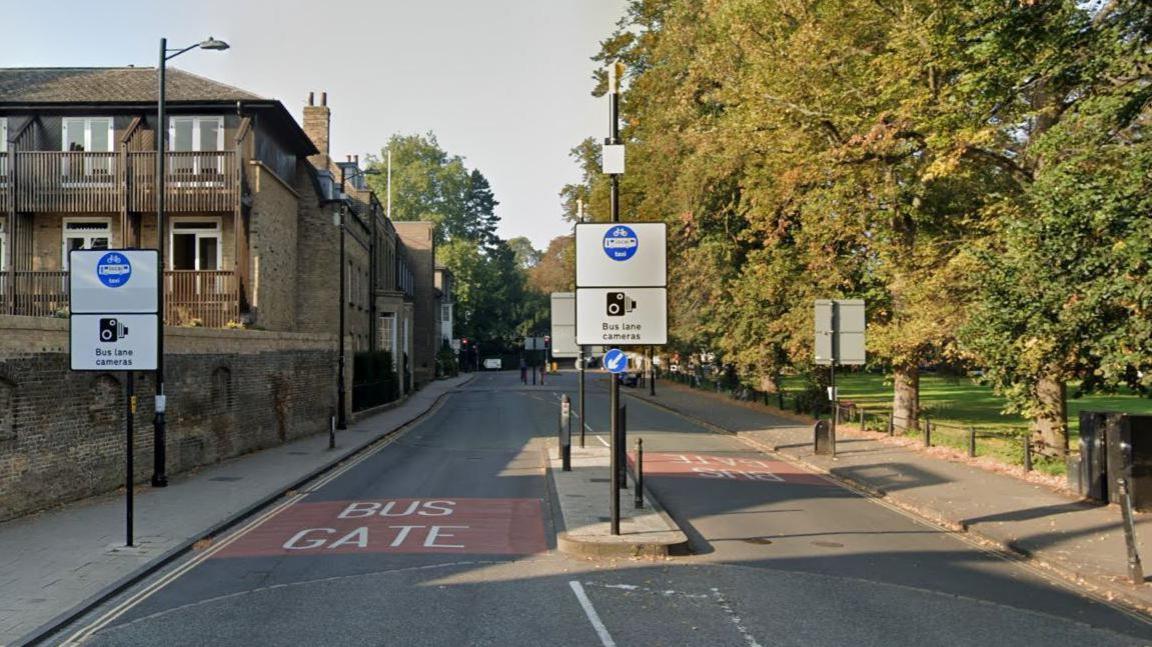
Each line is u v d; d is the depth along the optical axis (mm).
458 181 104875
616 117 12594
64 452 15234
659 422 36312
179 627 8516
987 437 26828
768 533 13602
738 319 38062
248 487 17562
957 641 8156
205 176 27859
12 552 11617
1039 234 14383
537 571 10859
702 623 8594
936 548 12617
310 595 9695
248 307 28609
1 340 13398
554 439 28625
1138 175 12602
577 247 12352
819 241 28188
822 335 23828
